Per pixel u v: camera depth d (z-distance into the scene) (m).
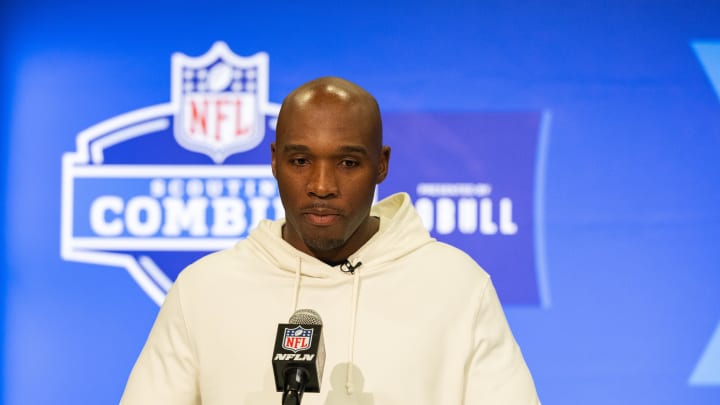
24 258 6.90
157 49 6.96
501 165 6.71
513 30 6.77
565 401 6.59
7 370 6.87
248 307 3.35
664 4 6.71
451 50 6.80
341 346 3.26
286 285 3.39
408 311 3.30
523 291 6.65
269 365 3.23
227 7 6.95
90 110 6.94
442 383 3.20
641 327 6.58
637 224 6.62
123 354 6.85
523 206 6.68
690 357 6.55
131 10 6.99
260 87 6.90
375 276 3.39
